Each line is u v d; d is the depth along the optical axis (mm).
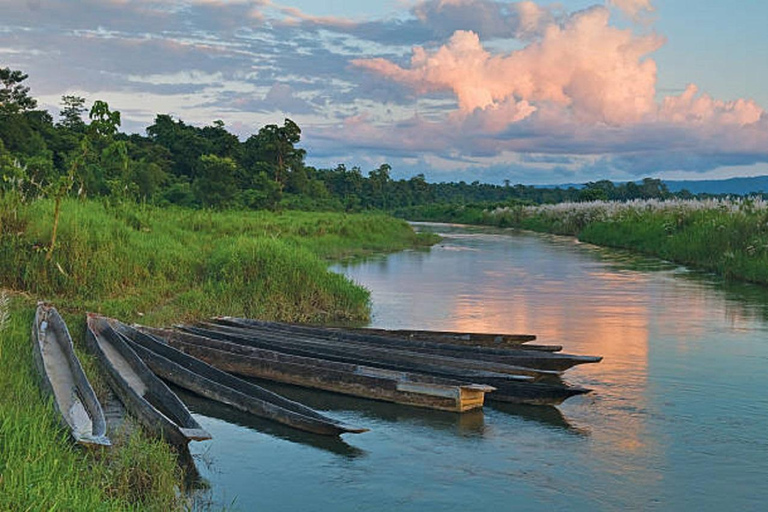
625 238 30750
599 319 12633
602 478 5793
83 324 9016
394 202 85438
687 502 5371
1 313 7387
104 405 6719
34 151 37219
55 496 4105
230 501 5297
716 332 11469
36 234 11422
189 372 7766
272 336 9664
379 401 7738
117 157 26812
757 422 7129
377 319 12438
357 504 5297
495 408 7555
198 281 13031
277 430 6789
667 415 7324
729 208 26125
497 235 41438
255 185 44969
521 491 5535
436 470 5930
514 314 13094
